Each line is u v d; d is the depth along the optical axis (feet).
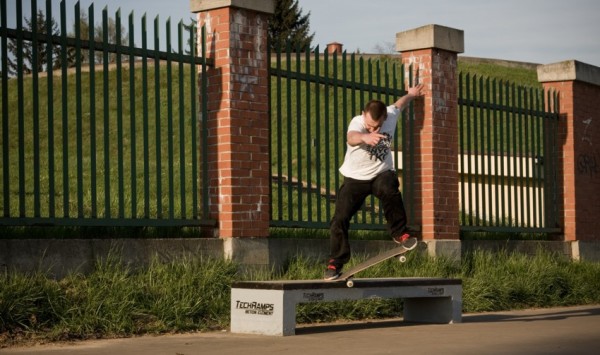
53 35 25.66
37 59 25.20
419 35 38.45
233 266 28.81
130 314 24.13
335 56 34.50
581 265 44.11
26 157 70.38
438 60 38.73
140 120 81.82
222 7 30.01
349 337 22.99
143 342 21.63
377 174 23.91
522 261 39.75
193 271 27.40
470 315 32.09
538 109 46.03
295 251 32.04
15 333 21.84
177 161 67.46
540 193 46.09
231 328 24.58
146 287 25.70
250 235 30.07
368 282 25.39
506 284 36.01
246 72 30.40
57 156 71.05
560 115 47.62
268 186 30.99
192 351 19.57
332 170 68.33
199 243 28.84
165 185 53.26
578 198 47.37
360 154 23.76
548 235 47.57
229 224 29.53
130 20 27.71
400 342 21.63
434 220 37.83
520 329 25.61
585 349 20.01
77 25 26.37
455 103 39.65
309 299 24.00
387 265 33.86
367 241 35.22
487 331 24.89
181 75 29.25
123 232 28.99
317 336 23.27
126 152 72.43
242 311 24.35
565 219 47.26
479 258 39.04
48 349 20.06
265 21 31.32
